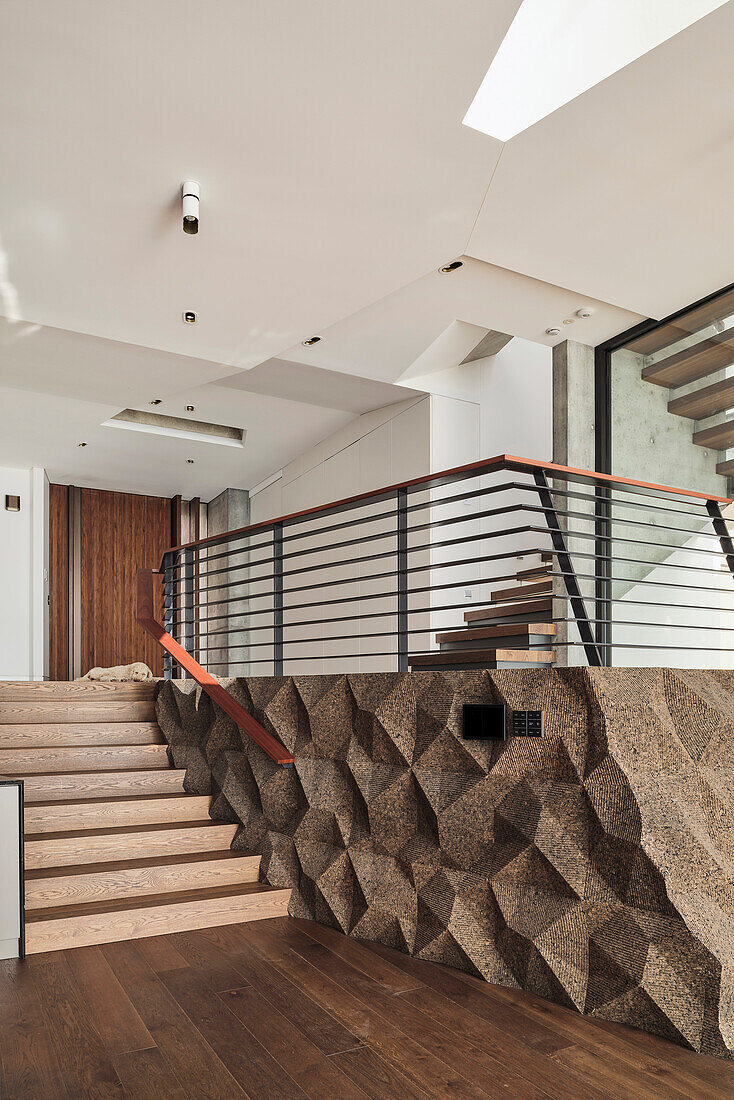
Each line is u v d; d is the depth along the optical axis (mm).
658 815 2811
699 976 2584
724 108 3596
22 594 9461
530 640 4633
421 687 3605
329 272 4695
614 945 2814
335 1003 2916
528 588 5883
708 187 4188
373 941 3635
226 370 6094
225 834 4496
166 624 6094
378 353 6461
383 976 3193
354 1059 2480
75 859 4051
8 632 9336
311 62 3150
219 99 3344
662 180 4121
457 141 3658
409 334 6129
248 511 11188
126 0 2848
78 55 3102
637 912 2781
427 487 3713
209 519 11859
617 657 5867
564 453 6164
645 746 2959
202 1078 2369
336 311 5156
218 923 3879
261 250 4449
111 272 4633
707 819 2918
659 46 3273
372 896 3674
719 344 5414
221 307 5070
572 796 3020
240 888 4102
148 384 6383
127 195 3949
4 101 3328
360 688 3918
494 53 3107
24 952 3408
